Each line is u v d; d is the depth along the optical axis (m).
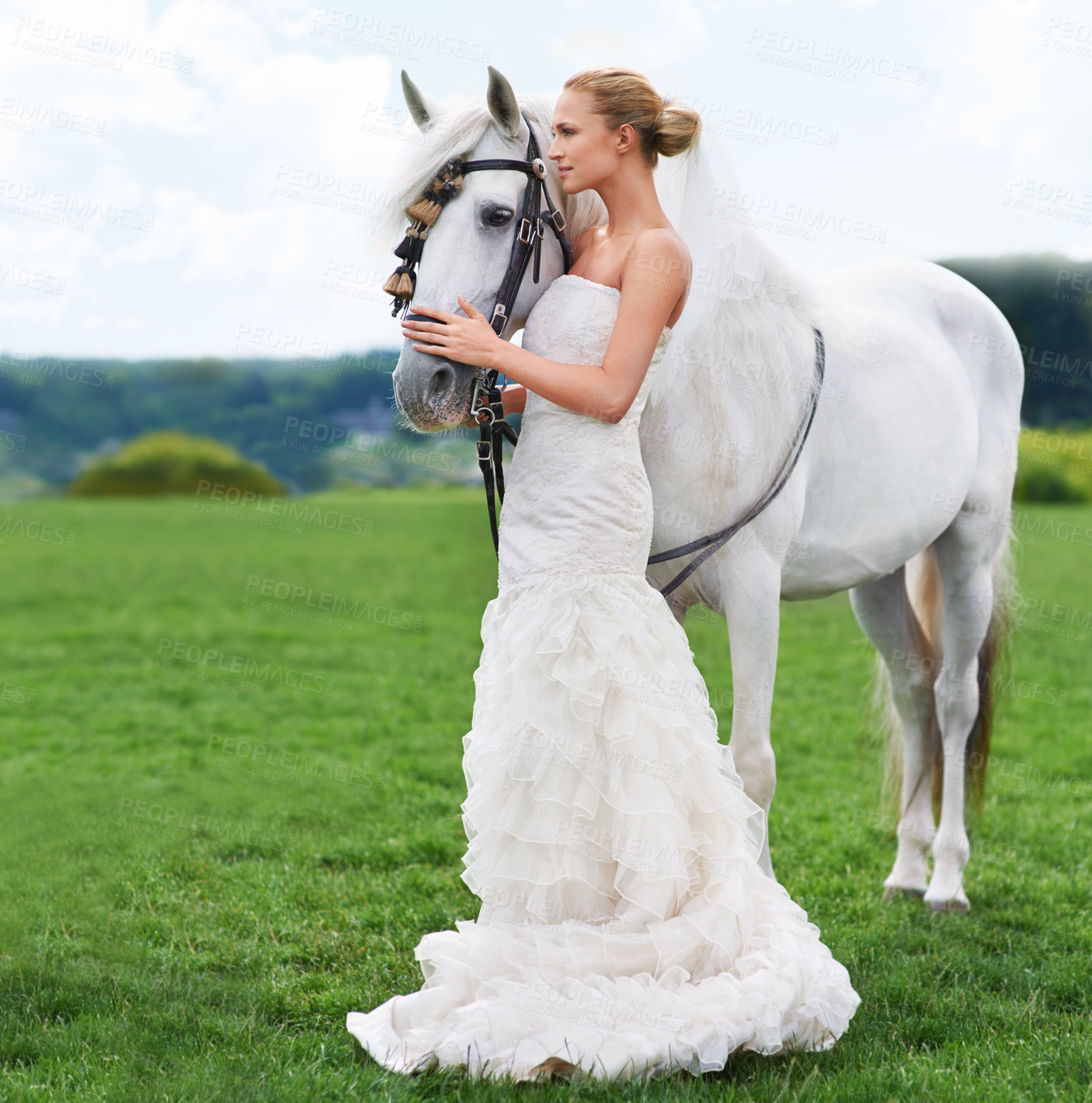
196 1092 2.13
